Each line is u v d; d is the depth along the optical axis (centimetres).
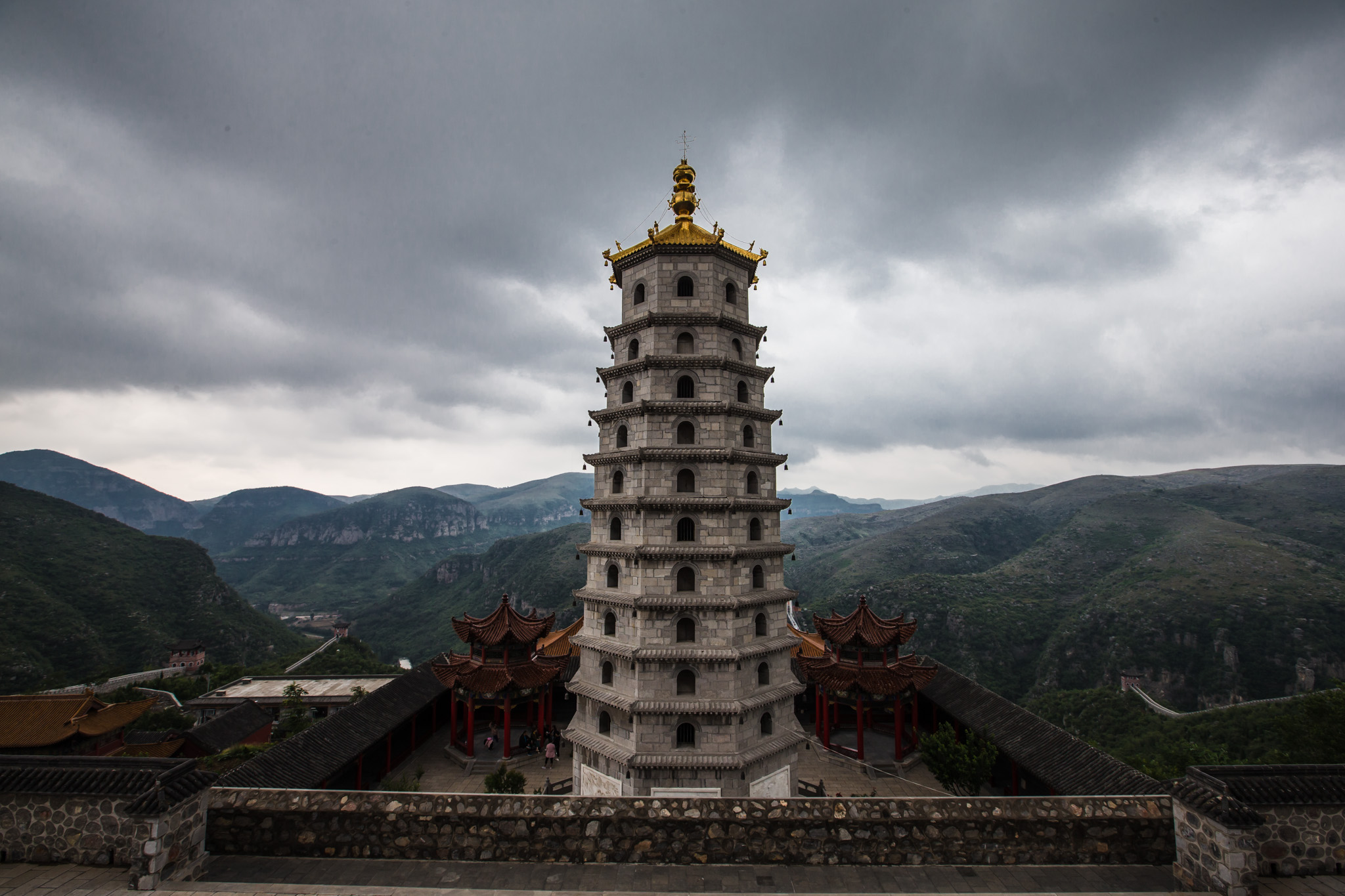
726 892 2195
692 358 3684
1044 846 2367
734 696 3491
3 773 2197
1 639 12962
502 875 2294
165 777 2122
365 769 4816
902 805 2423
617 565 3778
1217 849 2081
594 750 3656
